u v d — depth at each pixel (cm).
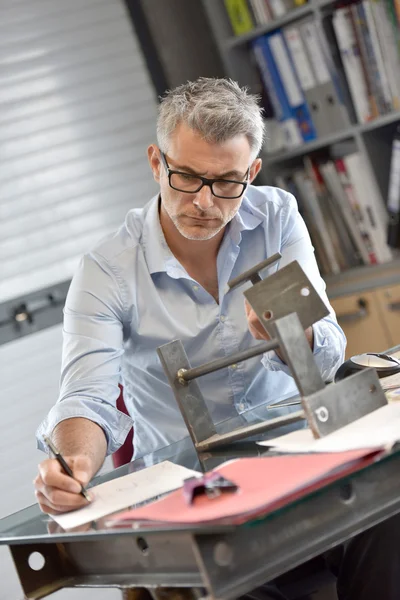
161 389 225
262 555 122
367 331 363
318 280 225
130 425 205
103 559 146
